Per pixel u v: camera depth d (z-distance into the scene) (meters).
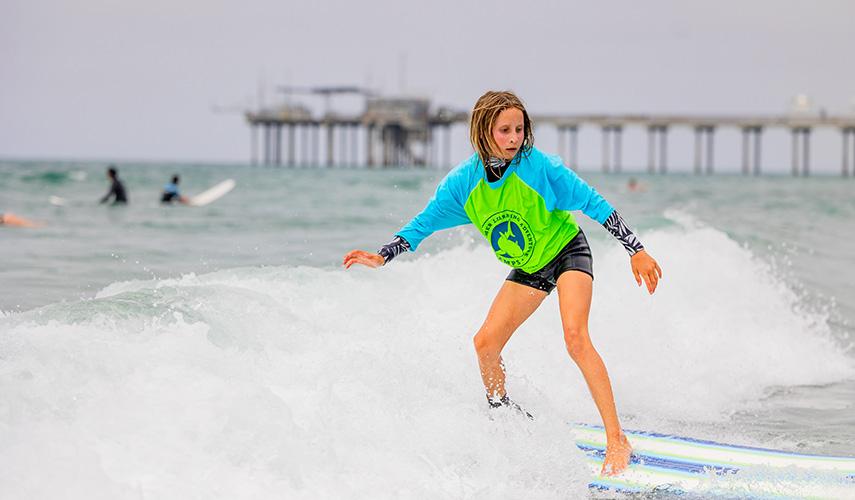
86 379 12.62
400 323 19.44
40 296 23.52
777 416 19.67
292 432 12.73
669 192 145.88
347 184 137.25
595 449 15.49
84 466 11.00
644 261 14.86
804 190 173.00
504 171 14.58
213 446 12.02
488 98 14.34
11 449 10.96
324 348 16.56
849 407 20.62
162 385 12.91
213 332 15.65
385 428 13.77
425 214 15.62
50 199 81.75
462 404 15.30
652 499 13.68
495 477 13.67
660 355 22.70
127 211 66.31
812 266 42.00
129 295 17.16
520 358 19.97
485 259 27.80
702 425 18.64
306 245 39.62
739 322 27.11
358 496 12.08
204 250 36.50
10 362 12.69
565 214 15.41
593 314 23.97
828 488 14.11
